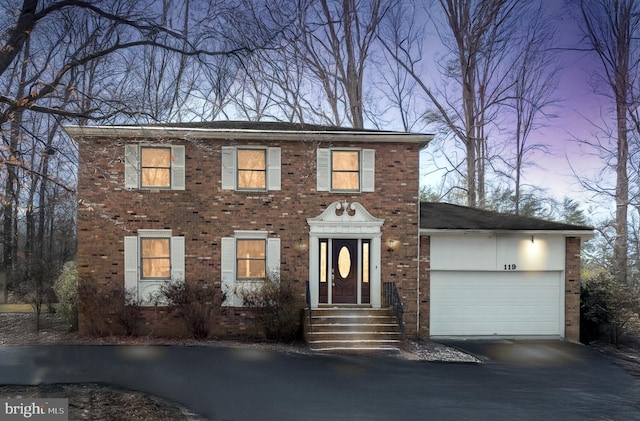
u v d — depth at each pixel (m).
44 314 17.86
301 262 15.38
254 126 16.67
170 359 11.61
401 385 10.41
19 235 22.84
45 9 9.52
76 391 9.05
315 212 15.52
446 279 15.95
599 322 15.94
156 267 15.16
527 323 16.00
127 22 9.99
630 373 12.20
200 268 15.05
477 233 15.71
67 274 15.99
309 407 8.77
